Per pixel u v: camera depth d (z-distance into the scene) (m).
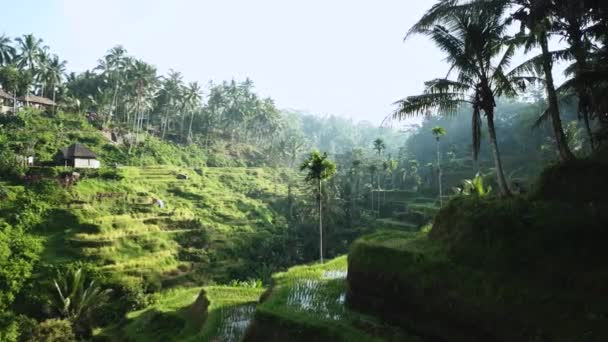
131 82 102.88
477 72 19.98
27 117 91.44
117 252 57.38
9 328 39.88
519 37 20.73
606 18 19.45
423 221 72.44
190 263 61.97
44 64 100.06
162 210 72.56
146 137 113.75
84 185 69.81
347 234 77.00
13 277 47.47
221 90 142.50
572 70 26.42
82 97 114.94
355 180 107.31
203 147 130.62
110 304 46.97
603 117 21.17
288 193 102.12
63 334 38.06
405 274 15.33
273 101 155.38
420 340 13.67
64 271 50.34
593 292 11.07
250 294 30.36
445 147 131.12
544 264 12.40
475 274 13.42
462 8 19.59
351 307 17.84
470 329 12.71
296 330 15.70
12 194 61.50
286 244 73.38
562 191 15.52
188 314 30.67
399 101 21.53
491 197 18.36
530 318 11.40
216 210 85.06
